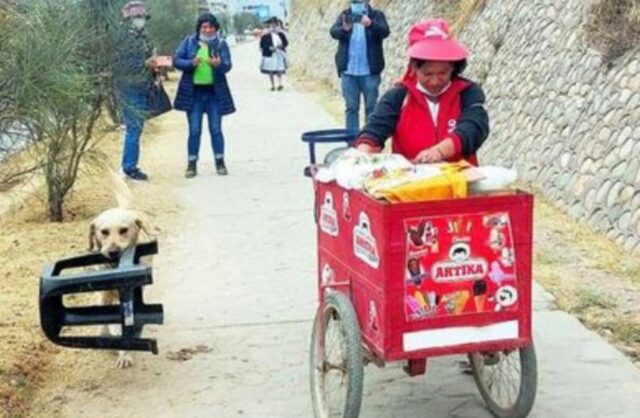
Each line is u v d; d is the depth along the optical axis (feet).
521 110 38.04
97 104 32.09
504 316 14.61
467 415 16.94
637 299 22.71
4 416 17.03
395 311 14.21
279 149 48.29
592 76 33.24
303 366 19.35
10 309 22.61
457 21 53.06
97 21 32.19
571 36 36.27
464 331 14.52
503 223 14.37
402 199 14.16
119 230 19.21
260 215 32.81
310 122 60.03
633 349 19.94
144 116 37.17
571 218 29.94
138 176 39.58
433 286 14.28
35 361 19.57
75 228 31.32
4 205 34.86
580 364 18.94
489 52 44.68
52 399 18.07
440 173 14.60
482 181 14.48
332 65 89.66
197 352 20.30
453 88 16.52
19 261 27.14
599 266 25.17
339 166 15.51
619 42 32.60
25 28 20.30
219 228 31.09
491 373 16.87
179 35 80.94
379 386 18.25
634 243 26.20
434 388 18.10
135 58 34.58
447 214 14.16
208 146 49.78
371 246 14.49
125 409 17.62
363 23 43.65
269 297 23.81
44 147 29.58
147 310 18.35
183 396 18.12
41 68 20.20
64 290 17.25
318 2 111.24
